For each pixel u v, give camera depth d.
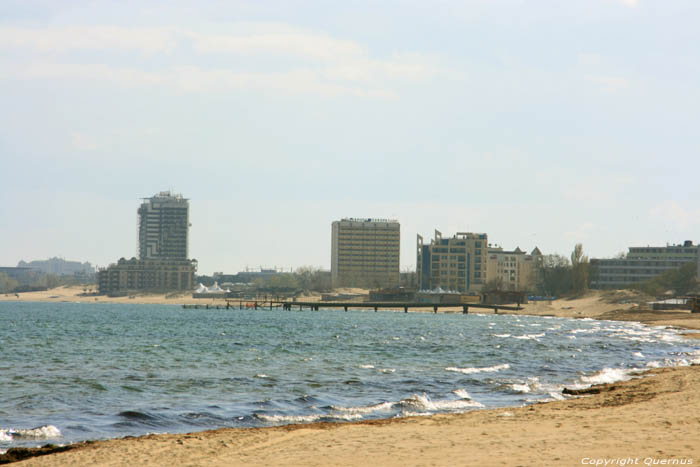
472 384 60.16
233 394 55.38
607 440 27.50
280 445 29.94
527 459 24.09
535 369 74.44
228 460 26.94
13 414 46.19
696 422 32.12
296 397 53.06
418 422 36.34
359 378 66.12
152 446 31.48
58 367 79.06
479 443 28.16
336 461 25.53
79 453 30.31
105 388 58.94
